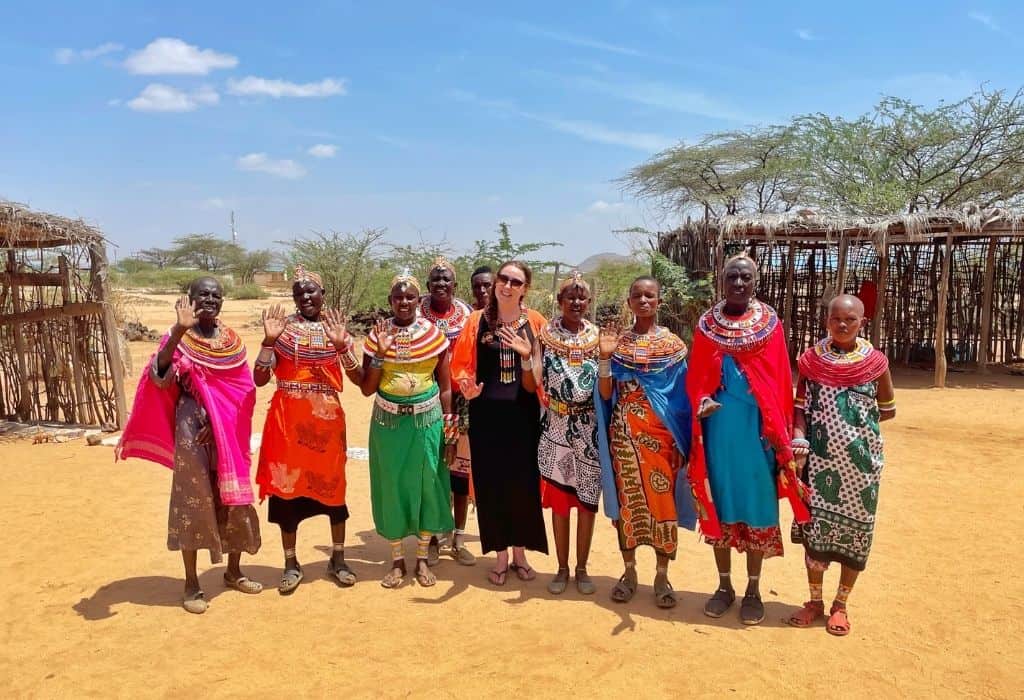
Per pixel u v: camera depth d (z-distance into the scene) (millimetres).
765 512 4414
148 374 4578
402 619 4582
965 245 16828
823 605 4664
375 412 5031
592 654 4148
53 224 9844
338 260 24297
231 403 4699
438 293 5641
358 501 7273
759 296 17188
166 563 5574
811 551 4418
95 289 10367
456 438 4996
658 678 3904
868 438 4258
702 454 4441
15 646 4277
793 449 4328
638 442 4609
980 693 3799
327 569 5363
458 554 5605
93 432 10164
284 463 4926
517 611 4699
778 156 21359
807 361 4410
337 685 3844
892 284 16906
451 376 5172
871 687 3844
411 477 4996
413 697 3729
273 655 4145
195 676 3934
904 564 5582
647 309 4574
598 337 4781
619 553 5949
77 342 10633
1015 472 8242
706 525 4484
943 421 11062
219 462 4613
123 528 6352
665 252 18172
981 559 5680
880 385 4348
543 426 4949
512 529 4996
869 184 20156
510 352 4887
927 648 4258
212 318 4684
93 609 4750
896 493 7480
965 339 17078
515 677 3910
